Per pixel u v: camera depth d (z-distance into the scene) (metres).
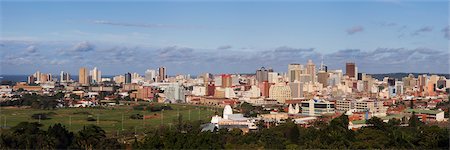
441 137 197.25
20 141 178.38
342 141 191.00
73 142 189.50
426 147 193.88
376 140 194.62
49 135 186.38
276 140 198.12
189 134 188.62
